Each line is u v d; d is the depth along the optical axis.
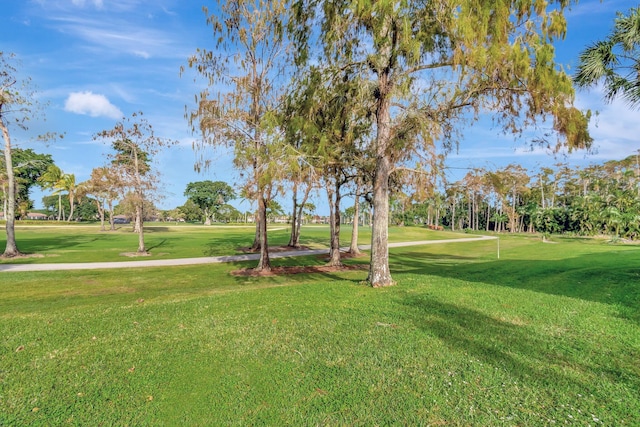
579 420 3.04
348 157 11.20
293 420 3.22
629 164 49.97
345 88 9.33
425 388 3.65
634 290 7.52
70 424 3.23
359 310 6.57
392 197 12.89
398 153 8.98
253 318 6.18
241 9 12.81
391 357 4.40
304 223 103.44
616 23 8.73
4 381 3.95
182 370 4.20
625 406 3.22
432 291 8.08
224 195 83.31
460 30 6.20
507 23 6.29
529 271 11.30
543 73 6.48
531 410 3.21
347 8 7.74
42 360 4.48
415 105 8.35
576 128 6.79
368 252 25.16
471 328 5.40
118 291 10.61
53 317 6.42
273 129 9.42
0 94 18.70
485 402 3.36
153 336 5.32
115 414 3.37
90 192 45.75
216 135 12.99
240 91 13.21
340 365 4.23
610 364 4.08
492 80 7.30
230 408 3.43
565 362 4.16
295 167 8.40
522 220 61.00
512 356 4.35
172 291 10.34
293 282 12.42
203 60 12.77
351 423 3.15
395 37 7.84
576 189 58.59
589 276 9.55
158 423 3.24
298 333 5.35
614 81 9.09
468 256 22.56
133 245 28.62
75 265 16.62
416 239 40.06
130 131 22.72
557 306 6.61
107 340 5.16
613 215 39.69
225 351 4.72
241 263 18.52
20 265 16.19
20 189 50.16
